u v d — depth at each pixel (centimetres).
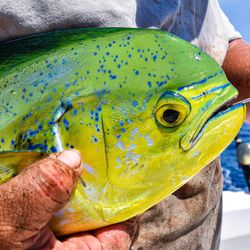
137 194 99
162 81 96
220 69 102
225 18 194
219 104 99
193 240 177
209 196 178
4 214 87
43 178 87
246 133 966
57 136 94
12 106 96
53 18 112
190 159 99
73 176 89
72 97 95
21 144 95
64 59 97
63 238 102
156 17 135
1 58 102
